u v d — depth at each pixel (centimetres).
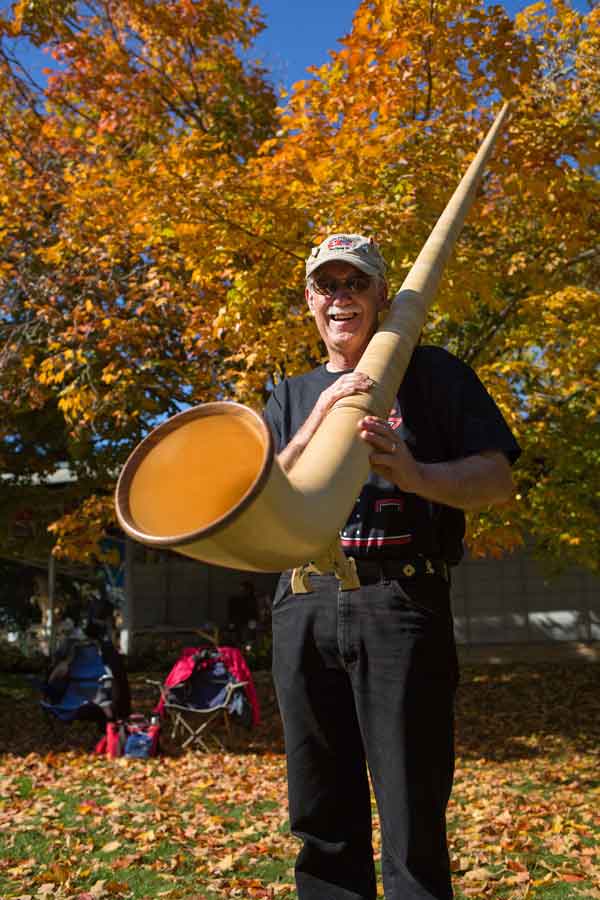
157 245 833
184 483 107
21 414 1080
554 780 735
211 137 756
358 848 193
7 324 930
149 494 106
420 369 194
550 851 450
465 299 661
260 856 435
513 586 1712
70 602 2302
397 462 143
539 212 753
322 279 200
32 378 928
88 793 620
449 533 191
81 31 950
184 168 707
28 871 399
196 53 977
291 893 360
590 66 802
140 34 957
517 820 531
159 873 398
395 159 662
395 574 184
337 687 193
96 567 1977
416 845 174
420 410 191
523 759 863
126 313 871
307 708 193
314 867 192
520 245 859
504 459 179
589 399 897
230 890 366
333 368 211
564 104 784
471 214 705
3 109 968
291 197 647
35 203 898
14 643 2006
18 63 941
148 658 1716
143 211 690
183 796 613
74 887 374
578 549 942
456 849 454
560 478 848
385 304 204
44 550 1241
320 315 203
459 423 184
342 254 195
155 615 1967
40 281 862
